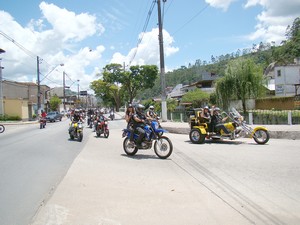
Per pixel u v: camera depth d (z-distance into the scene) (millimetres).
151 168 8031
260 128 12117
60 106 84750
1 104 43406
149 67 43500
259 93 27656
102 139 15781
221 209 4840
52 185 6449
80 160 9273
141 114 10117
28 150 11859
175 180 6699
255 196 5453
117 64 43375
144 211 4809
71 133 15586
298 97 31844
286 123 17969
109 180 6742
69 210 4875
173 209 4879
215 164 8336
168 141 9508
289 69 45406
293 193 5578
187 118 24922
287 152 9938
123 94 64688
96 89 63938
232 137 12430
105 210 4867
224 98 28422
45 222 4414
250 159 8867
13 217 4672
